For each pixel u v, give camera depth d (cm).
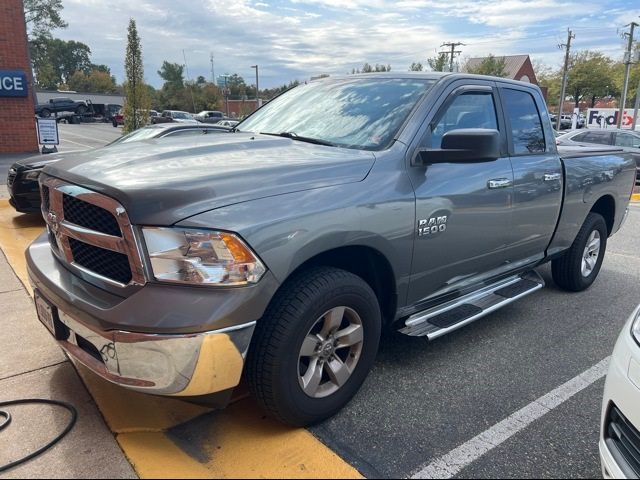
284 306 248
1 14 1498
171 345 219
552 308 479
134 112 2198
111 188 232
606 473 221
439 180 321
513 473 250
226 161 273
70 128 4369
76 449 251
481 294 391
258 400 258
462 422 289
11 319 402
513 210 385
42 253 309
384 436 273
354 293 275
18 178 732
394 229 292
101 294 245
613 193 530
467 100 364
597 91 6050
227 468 241
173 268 223
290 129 365
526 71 6819
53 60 11938
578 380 342
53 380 314
